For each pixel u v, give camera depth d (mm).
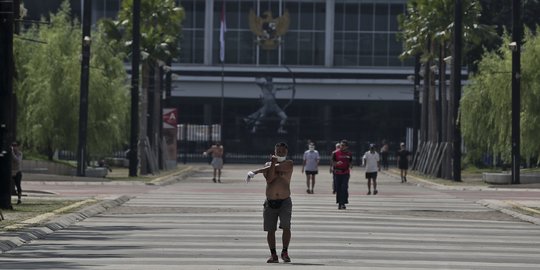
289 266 32344
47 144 109812
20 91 109438
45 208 55375
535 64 101875
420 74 136250
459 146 100562
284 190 33719
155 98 122688
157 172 118938
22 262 33062
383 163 151125
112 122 111625
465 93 113938
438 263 33875
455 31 99062
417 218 54562
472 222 52531
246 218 52344
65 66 109188
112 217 52969
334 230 46375
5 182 54125
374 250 38000
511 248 39594
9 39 54438
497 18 148125
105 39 118812
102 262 33062
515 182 91938
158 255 35312
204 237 42188
